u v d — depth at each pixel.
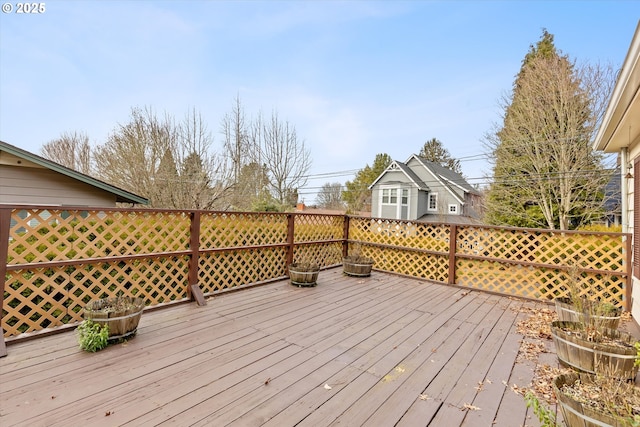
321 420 1.91
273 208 9.95
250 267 5.08
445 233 5.72
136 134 12.50
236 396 2.12
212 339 3.02
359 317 3.81
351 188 29.27
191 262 4.18
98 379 2.25
